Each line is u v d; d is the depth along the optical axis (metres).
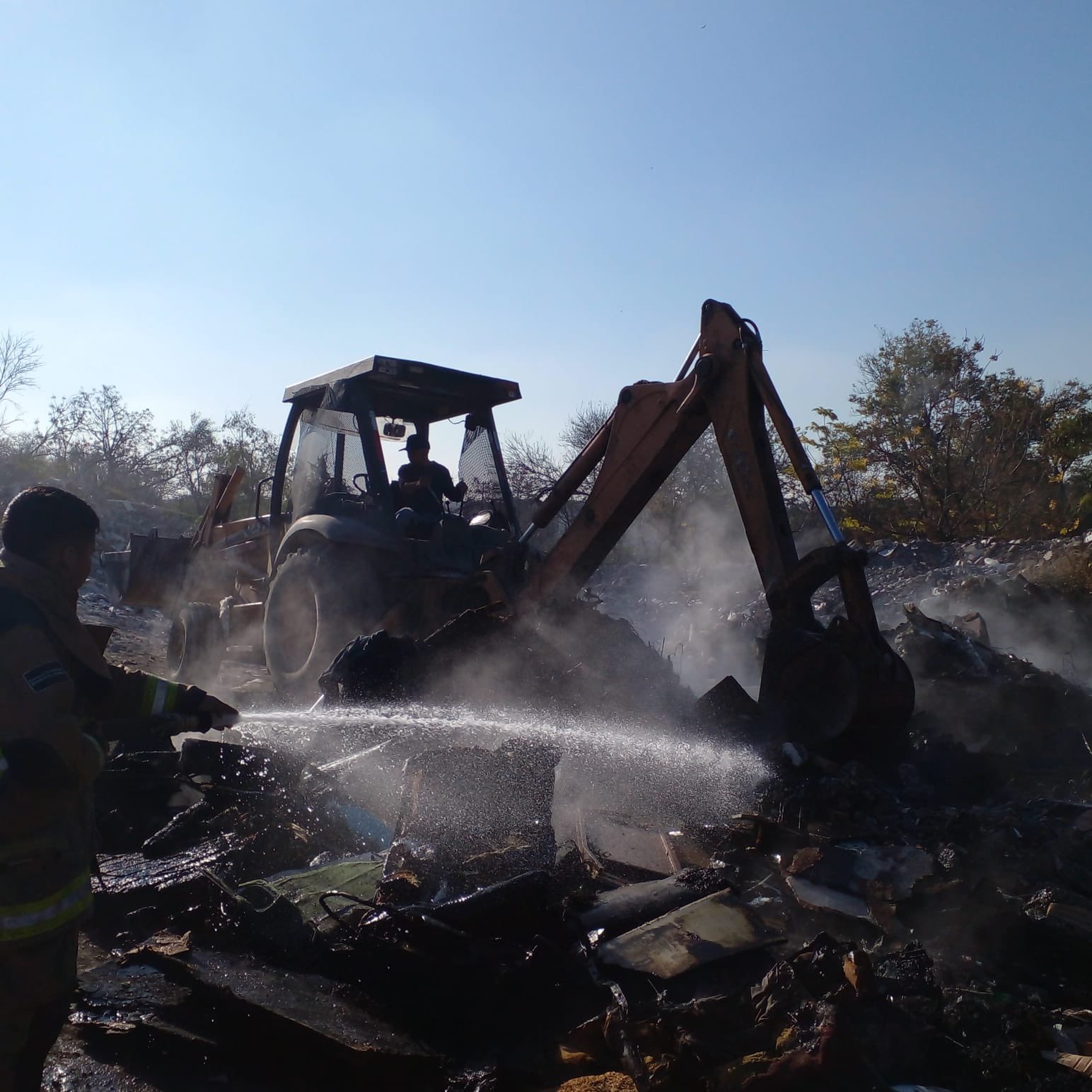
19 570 2.41
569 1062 3.08
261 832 4.47
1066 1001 3.42
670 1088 2.83
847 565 5.36
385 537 7.79
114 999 3.38
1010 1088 2.88
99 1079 3.09
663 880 4.07
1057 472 25.39
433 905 3.50
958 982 3.42
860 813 4.59
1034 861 4.10
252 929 3.68
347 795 4.80
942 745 5.74
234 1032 3.27
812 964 3.21
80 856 2.44
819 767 5.03
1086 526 22.98
